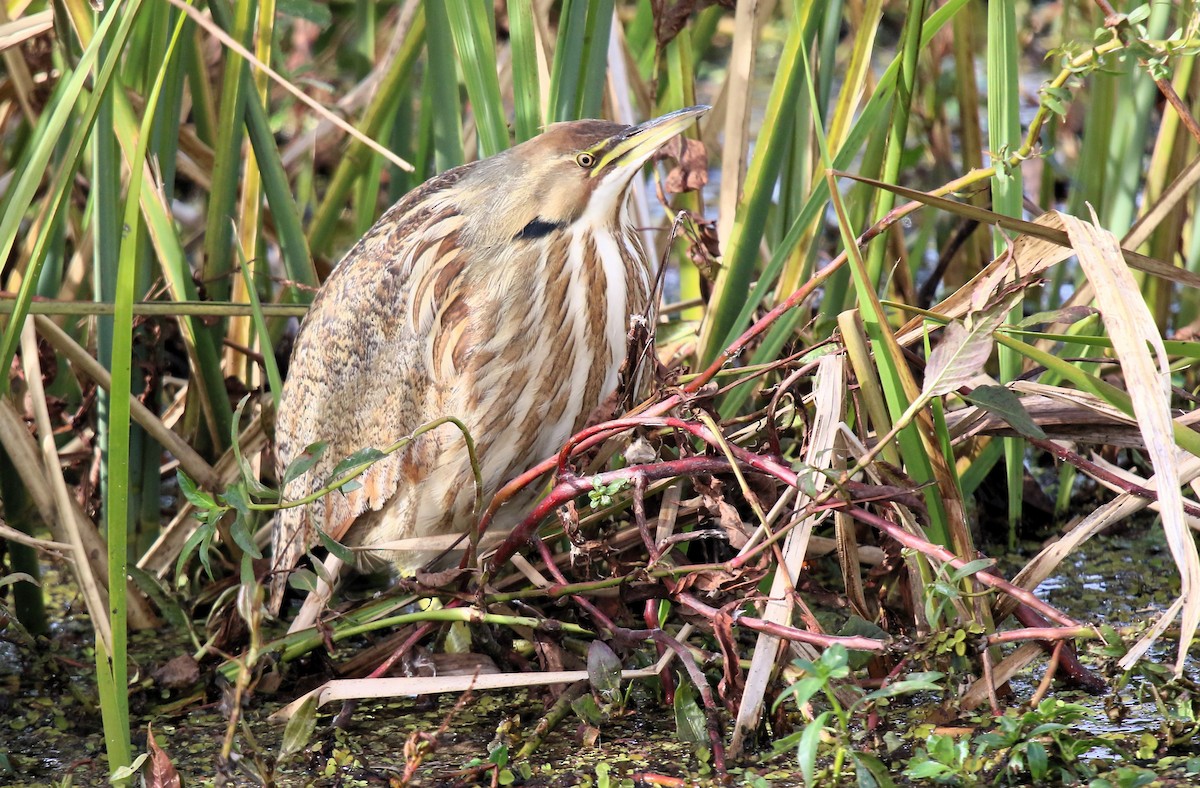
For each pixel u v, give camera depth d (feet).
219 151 46.21
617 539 45.57
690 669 45.01
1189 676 45.24
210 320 46.24
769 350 45.88
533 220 45.60
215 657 45.65
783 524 45.19
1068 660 45.19
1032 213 46.52
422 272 45.65
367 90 47.37
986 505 46.47
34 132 46.11
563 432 45.73
